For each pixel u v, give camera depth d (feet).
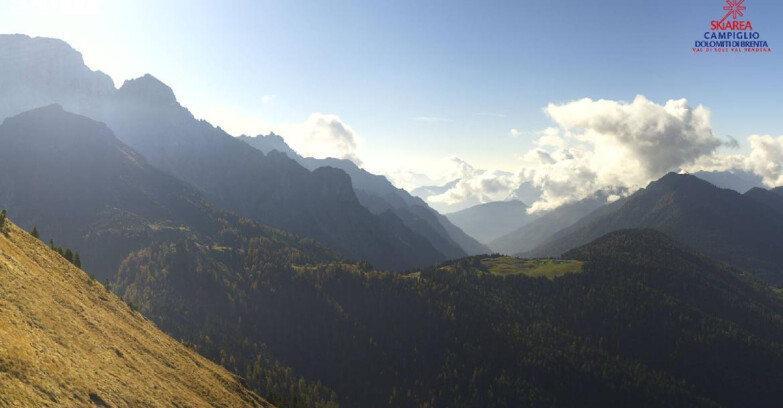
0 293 166.09
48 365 143.84
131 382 185.16
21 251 245.24
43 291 206.69
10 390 118.73
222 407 258.37
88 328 210.79
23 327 155.63
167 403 195.93
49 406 126.21
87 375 159.43
